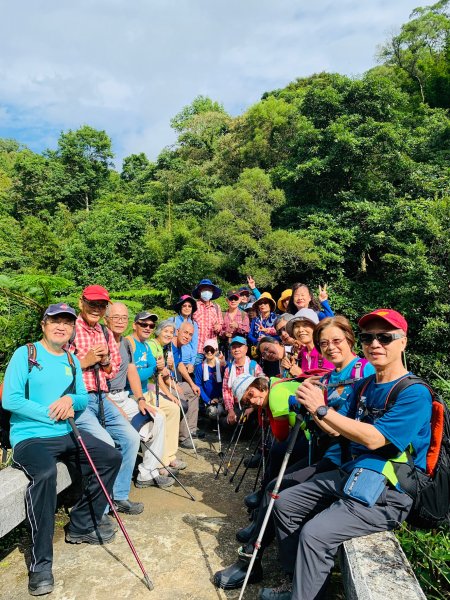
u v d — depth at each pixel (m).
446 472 2.20
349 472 2.37
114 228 22.58
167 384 5.36
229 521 3.56
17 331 5.55
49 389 3.07
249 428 5.66
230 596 2.63
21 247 22.61
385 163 17.80
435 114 22.41
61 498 3.80
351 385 2.69
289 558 2.50
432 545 2.62
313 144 19.02
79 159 45.09
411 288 12.83
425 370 11.88
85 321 3.86
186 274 18.48
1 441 3.12
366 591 1.87
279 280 17.77
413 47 29.53
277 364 5.52
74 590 2.68
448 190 15.79
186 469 4.74
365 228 16.66
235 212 18.80
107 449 3.18
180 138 38.72
